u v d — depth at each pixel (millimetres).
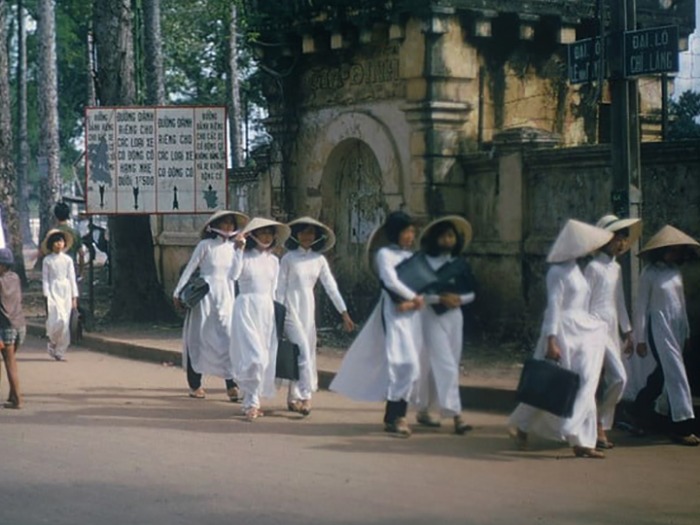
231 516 9289
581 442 11250
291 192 21672
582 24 19750
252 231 13609
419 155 18844
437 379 12453
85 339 21000
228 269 15211
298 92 21438
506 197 18016
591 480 10445
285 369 13555
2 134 30297
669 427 12258
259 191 22672
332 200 21125
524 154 17750
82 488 10250
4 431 12898
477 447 11891
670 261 12227
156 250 26453
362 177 20656
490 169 18375
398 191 19328
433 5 18359
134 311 22984
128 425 13234
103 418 13688
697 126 21234
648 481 10414
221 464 11156
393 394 12320
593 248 11234
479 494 9938
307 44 20453
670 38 12930
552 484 10289
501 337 18078
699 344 13945
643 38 13188
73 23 60281
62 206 22078
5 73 30391
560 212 17328
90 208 21453
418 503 9641
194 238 25172
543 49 19609
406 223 12547
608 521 9102
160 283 24250
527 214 17812
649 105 20422
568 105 19875
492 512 9352
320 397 15195
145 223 23156
